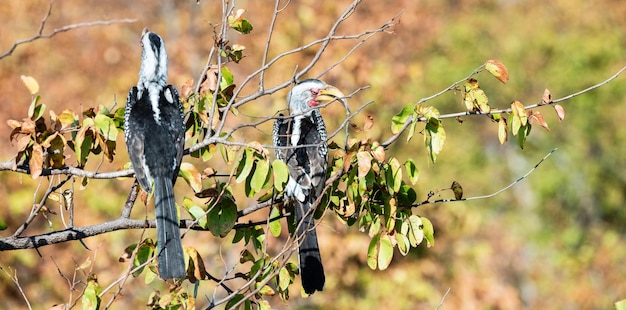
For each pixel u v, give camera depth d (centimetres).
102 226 711
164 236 675
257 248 748
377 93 1872
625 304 733
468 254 2012
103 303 1550
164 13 2270
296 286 1723
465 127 2670
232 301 708
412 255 1934
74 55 2178
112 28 2225
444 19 2636
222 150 696
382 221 744
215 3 2147
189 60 2052
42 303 1664
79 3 2252
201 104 736
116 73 2183
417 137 2072
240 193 1566
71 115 689
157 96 745
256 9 1964
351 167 695
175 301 689
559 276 2584
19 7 2161
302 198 758
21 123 670
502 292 1970
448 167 2586
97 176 700
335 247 1756
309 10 1866
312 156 778
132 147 716
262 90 738
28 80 676
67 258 1648
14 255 1617
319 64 1848
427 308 1903
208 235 1648
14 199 1658
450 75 2581
